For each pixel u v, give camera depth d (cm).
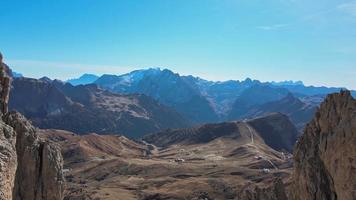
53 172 6606
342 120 6556
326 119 7200
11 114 6769
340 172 6281
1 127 5509
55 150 6800
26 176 6450
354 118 6138
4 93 6788
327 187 6994
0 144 5197
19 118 6750
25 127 6662
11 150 5284
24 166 6462
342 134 6316
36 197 6431
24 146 6525
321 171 7125
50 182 6550
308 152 7538
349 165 6097
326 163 6825
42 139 6962
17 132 6575
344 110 6769
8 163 5147
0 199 4847
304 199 7338
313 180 7150
